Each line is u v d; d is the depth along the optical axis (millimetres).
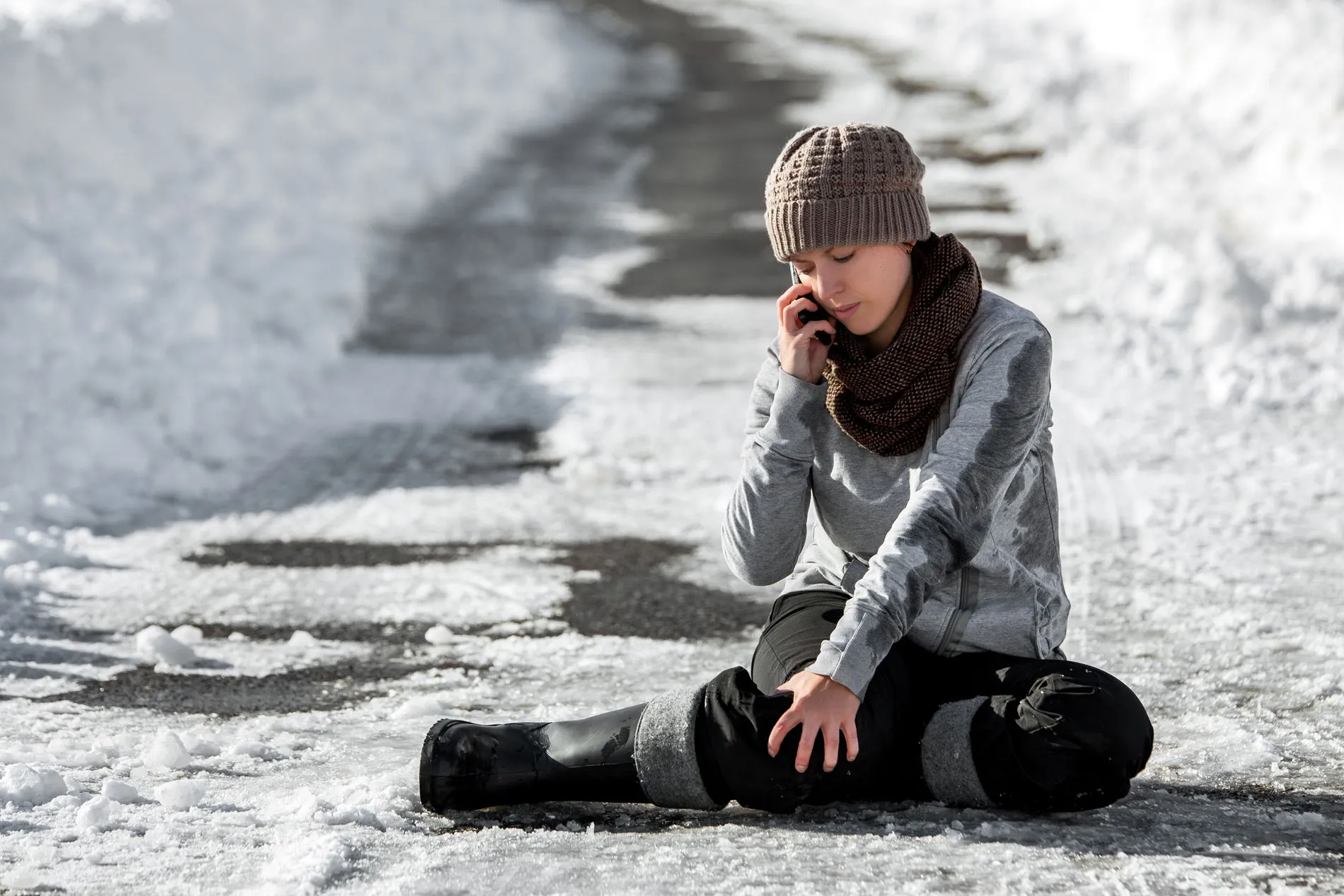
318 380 29484
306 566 19031
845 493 10961
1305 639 15516
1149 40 69125
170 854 9984
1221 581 17641
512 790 10617
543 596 17734
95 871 9672
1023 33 83750
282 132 48188
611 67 83938
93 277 28859
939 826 10422
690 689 10555
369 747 12672
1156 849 9922
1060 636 11234
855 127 10336
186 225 33562
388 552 19688
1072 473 22625
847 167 10164
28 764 12000
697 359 31062
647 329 33812
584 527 20734
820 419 10984
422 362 31203
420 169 52906
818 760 10156
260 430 26172
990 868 9523
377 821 10633
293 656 15641
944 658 11016
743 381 29297
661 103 72062
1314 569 18125
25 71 35125
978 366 10383
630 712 10633
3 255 28531
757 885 9297
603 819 10750
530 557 19359
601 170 55875
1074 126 61562
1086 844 10008
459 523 21000
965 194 50000
